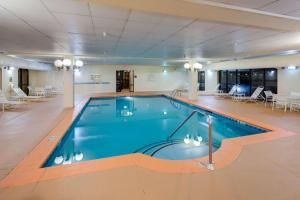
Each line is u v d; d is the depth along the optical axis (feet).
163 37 16.02
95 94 45.01
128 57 30.99
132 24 12.20
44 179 7.45
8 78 31.63
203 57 31.37
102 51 24.27
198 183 7.27
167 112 28.14
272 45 19.54
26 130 14.38
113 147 14.57
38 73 43.96
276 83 30.96
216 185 7.16
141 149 14.24
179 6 7.81
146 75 53.52
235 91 38.34
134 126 20.44
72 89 25.93
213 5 7.89
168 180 7.46
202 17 9.09
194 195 6.55
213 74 46.14
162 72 54.90
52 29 13.39
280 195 6.60
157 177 7.66
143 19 11.16
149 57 31.27
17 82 35.53
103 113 27.09
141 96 43.24
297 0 8.07
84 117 24.21
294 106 24.57
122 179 7.48
